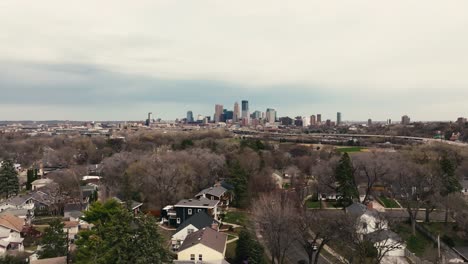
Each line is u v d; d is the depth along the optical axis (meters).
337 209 81.12
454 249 58.72
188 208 72.69
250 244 52.91
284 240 54.66
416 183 79.12
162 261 35.41
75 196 93.31
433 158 110.50
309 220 54.53
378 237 54.34
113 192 90.00
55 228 53.81
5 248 58.31
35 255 54.03
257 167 103.69
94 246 36.78
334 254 57.78
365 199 84.69
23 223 70.44
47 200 90.19
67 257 48.59
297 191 85.12
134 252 33.97
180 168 91.00
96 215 44.81
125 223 34.91
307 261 54.94
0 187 100.75
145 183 86.81
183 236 61.47
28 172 113.62
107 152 158.00
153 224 35.66
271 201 62.75
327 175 92.25
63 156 149.88
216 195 82.62
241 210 84.31
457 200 70.50
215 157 108.19
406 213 79.38
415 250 59.72
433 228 68.81
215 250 50.56
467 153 118.19
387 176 91.12
